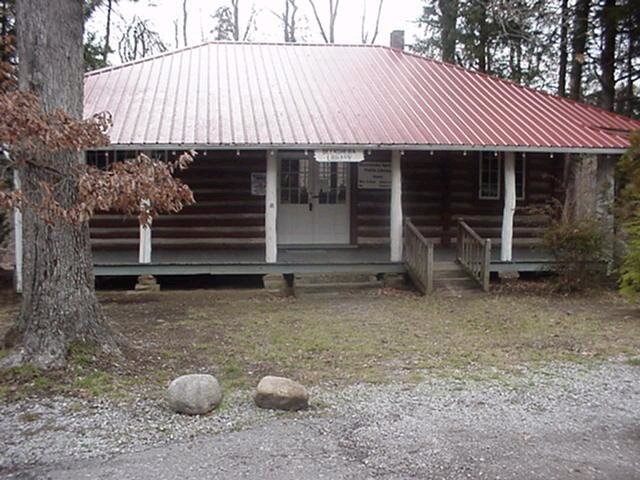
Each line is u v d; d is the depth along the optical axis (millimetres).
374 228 13516
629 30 16406
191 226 12719
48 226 5773
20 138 5000
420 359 6754
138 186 5348
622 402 5281
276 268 11109
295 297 10859
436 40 22141
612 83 17047
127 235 12477
